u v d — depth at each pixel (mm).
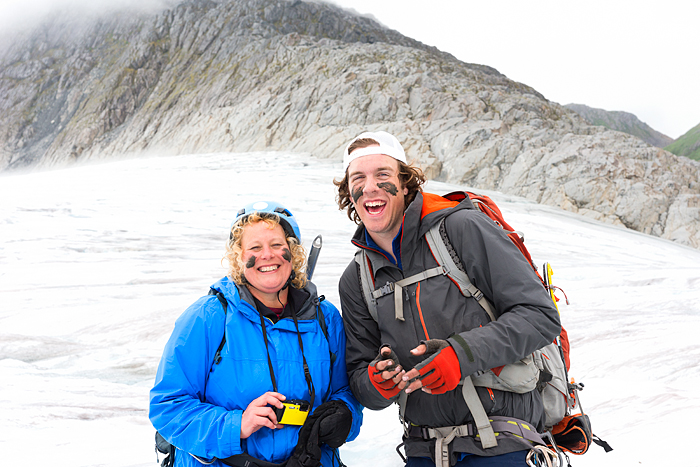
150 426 3244
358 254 1803
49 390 3738
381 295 1668
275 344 1568
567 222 22172
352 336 1782
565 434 1688
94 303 6133
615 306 6250
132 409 3520
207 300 1586
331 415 1529
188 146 49250
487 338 1379
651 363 4027
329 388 1732
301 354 1604
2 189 16750
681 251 20391
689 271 8703
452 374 1326
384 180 1686
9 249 8734
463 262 1568
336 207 16453
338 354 1773
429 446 1566
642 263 13664
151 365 4410
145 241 10148
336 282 7266
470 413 1507
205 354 1530
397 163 1745
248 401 1528
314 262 1856
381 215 1681
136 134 60312
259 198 17188
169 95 64375
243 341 1547
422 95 40625
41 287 6750
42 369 4246
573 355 4492
